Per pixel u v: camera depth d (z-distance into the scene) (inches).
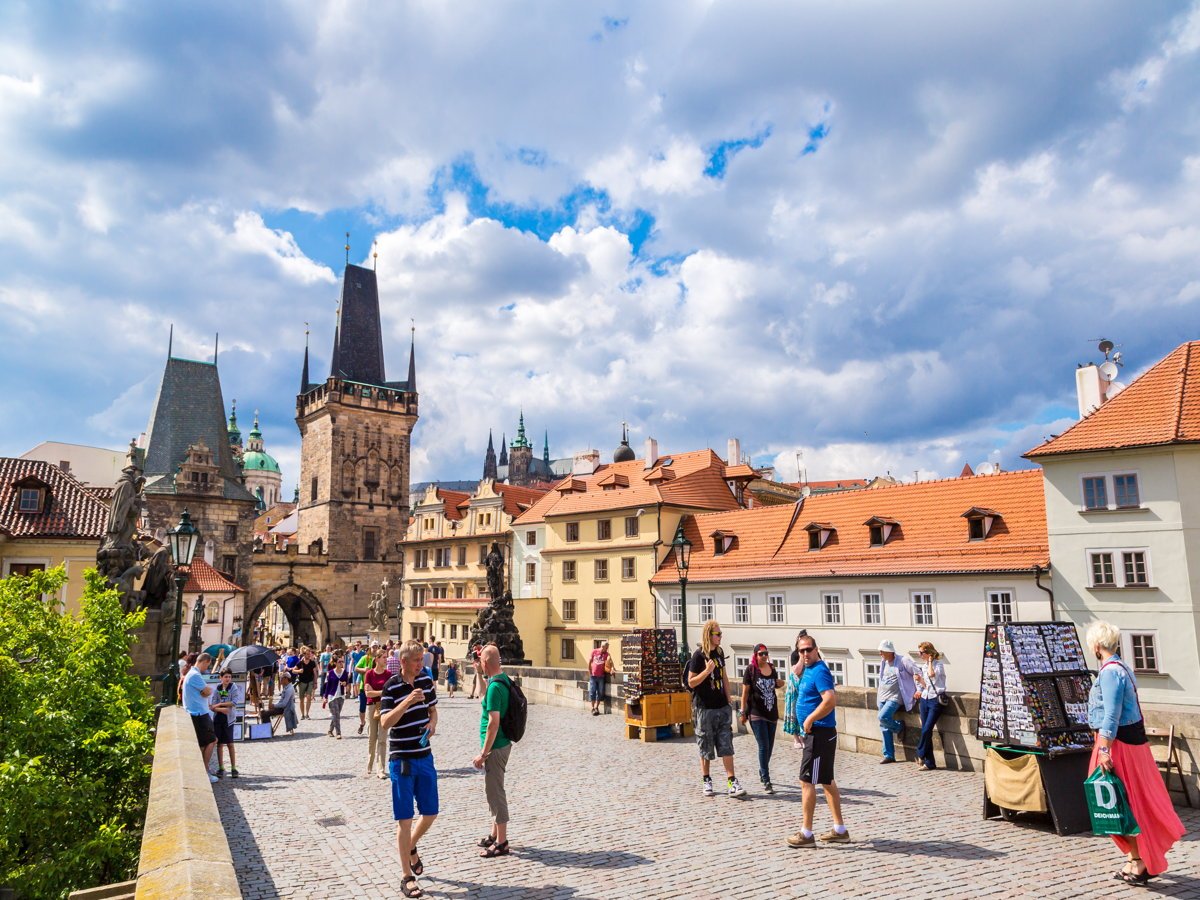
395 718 370.0
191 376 3951.8
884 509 1907.0
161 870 261.4
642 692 809.5
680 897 347.9
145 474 3725.4
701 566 2180.1
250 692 1326.3
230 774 682.8
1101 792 354.3
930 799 519.5
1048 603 1514.5
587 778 617.0
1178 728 482.0
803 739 429.4
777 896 346.9
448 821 493.4
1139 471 1422.2
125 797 736.3
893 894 345.7
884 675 661.3
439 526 3304.6
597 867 391.2
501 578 1626.5
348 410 4284.0
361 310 4665.4
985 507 1733.5
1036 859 389.1
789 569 1947.6
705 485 2544.3
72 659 856.3
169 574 1440.7
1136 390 1512.1
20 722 747.4
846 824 461.7
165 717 670.5
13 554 1652.3
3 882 616.7
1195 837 418.9
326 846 446.3
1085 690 466.9
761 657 566.6
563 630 2576.3
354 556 4175.7
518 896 352.8
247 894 364.2
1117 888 347.6
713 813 497.4
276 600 4109.3
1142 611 1400.1
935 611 1668.3
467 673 1467.8
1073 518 1491.1
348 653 1429.6
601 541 2511.1
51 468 1833.2
